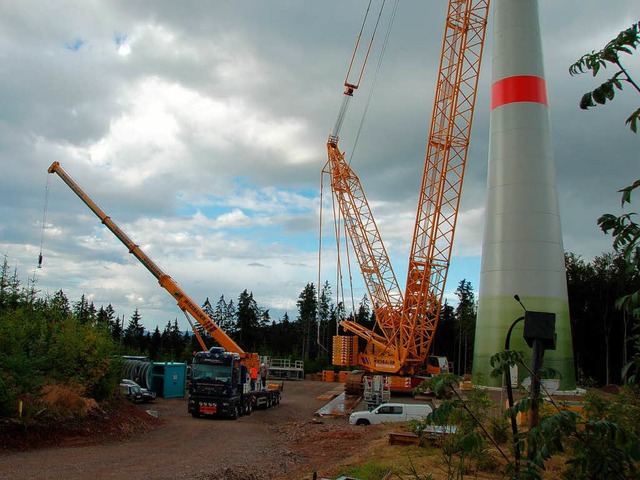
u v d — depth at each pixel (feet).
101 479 44.04
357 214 187.52
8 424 57.72
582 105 15.46
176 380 141.38
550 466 37.45
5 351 63.72
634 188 14.34
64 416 65.98
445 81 147.74
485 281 107.55
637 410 34.94
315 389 195.93
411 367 160.04
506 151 108.37
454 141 147.95
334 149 190.19
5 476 42.96
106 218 138.72
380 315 177.58
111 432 69.05
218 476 47.06
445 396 19.52
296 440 74.90
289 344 375.04
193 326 134.00
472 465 42.83
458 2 144.97
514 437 17.15
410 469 35.47
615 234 14.71
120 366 88.22
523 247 103.60
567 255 209.36
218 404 100.27
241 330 364.17
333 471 47.01
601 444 14.73
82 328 81.15
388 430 78.38
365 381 129.59
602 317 195.52
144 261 136.56
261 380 130.82
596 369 200.03
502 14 113.70
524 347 98.63
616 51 14.73
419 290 155.63
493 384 99.09
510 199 106.22
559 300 102.63
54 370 70.79
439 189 150.61
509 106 109.29
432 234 152.87
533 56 110.22
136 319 363.97
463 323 286.05
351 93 186.60
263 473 50.96
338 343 176.55
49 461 50.14
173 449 63.26
